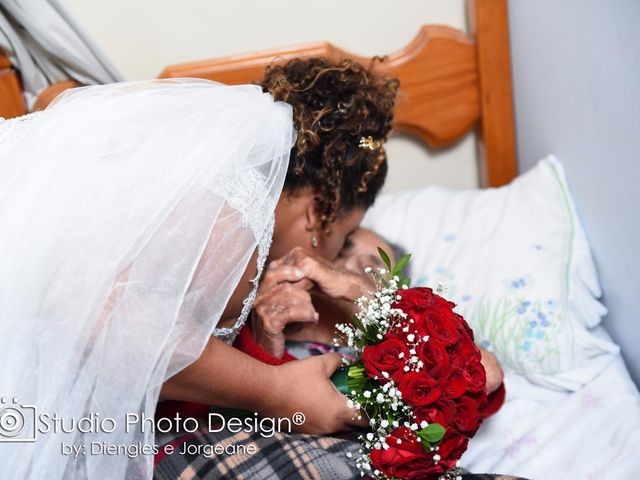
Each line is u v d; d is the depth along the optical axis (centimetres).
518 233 141
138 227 79
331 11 165
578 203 143
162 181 82
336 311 126
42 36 138
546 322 128
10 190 83
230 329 100
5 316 78
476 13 159
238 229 84
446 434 86
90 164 83
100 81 148
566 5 130
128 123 87
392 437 86
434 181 182
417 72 164
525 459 114
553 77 142
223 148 86
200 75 157
